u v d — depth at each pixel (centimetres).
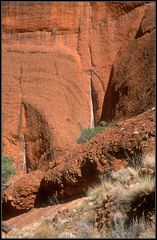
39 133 3391
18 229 1117
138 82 3322
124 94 3394
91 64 3866
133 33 3806
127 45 3791
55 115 3481
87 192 1155
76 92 3719
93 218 927
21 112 3506
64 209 1111
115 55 3838
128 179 950
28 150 3378
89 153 1214
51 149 3266
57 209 1213
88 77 3822
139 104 3198
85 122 3650
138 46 3562
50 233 948
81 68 3847
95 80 3791
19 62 3688
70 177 1266
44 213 1260
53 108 3528
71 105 3638
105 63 3838
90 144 1291
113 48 3866
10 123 3428
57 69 3731
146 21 3688
